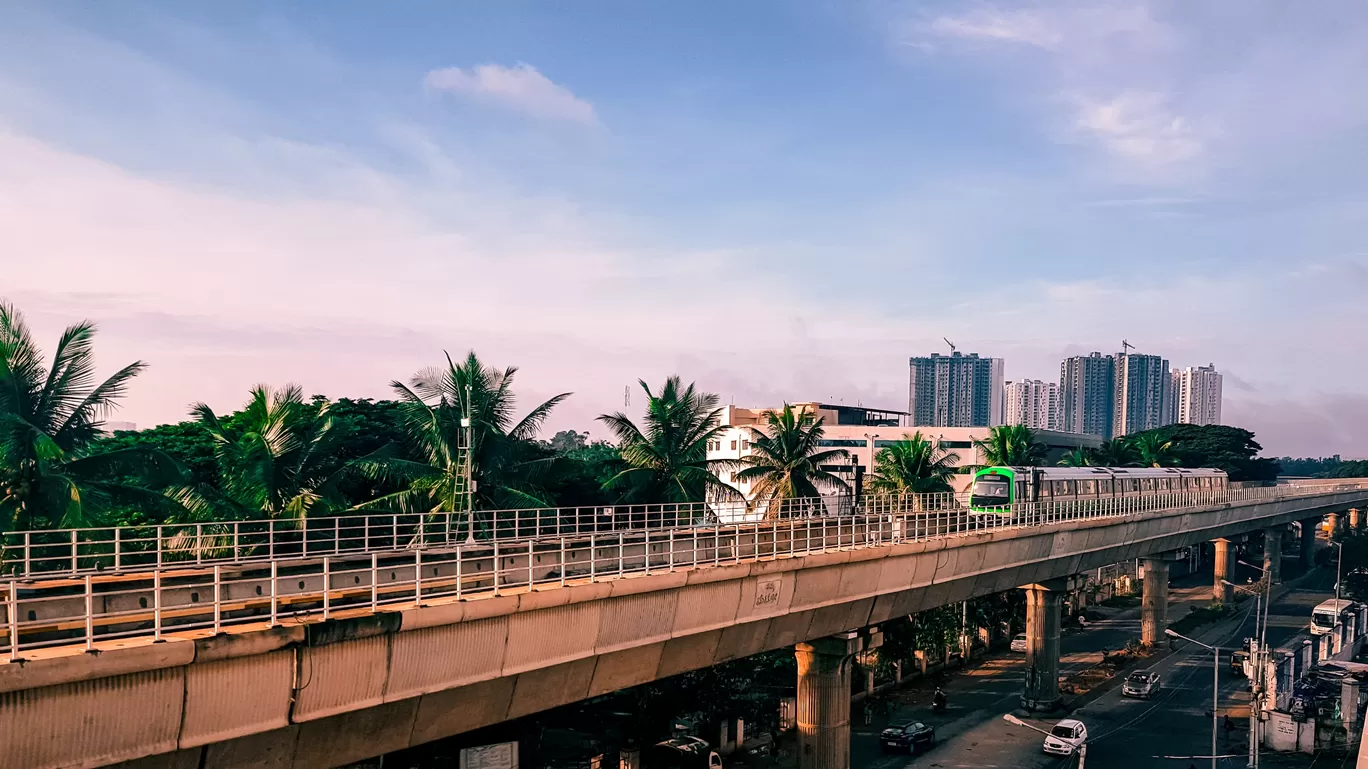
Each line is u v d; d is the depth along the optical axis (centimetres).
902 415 13625
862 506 5897
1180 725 5694
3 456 2847
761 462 6028
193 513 3428
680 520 4662
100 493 3000
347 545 4047
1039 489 6366
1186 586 11550
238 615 2228
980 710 5953
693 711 4997
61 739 1689
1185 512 7694
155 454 3180
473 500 3891
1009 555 5059
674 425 5200
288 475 3909
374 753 2294
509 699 2586
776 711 5278
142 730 1798
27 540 2289
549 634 2552
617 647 2794
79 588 2502
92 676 1684
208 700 1877
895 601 4281
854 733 5416
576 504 5688
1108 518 6203
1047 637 5959
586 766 4447
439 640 2272
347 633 2058
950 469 7494
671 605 2958
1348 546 10550
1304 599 10606
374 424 5638
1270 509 10231
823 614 3816
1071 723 5178
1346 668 6669
